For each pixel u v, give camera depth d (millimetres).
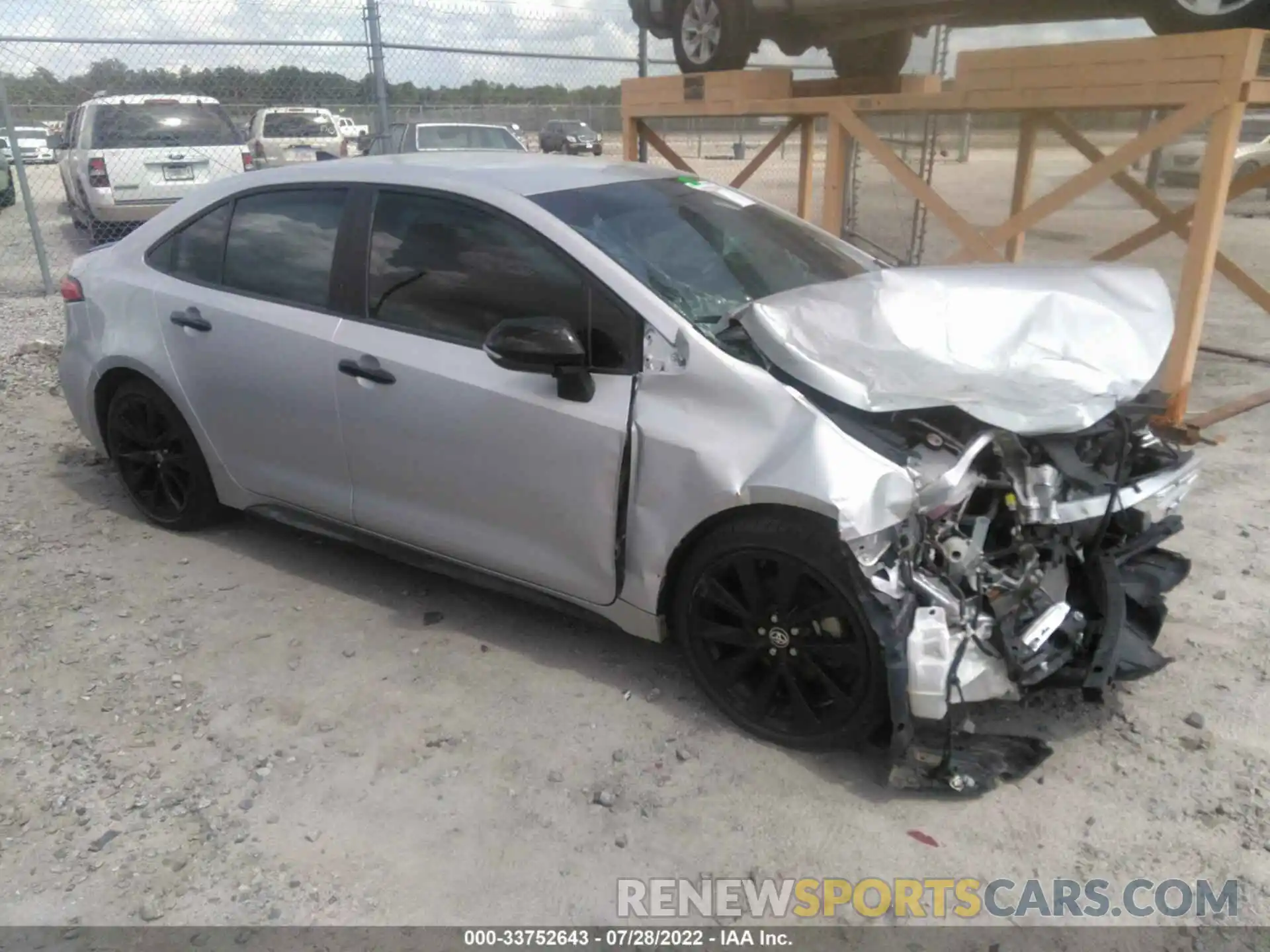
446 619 3828
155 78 9578
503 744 3088
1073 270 3627
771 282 3484
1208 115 4984
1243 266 10930
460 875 2590
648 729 3146
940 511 2760
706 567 3006
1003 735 3053
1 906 2494
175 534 4582
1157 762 2969
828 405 2867
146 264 4355
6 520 4742
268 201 4000
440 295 3479
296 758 3035
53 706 3303
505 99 11164
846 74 8344
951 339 3133
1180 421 5609
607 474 3084
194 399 4176
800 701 2961
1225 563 4176
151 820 2785
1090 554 2992
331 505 3895
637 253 3275
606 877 2582
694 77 7414
